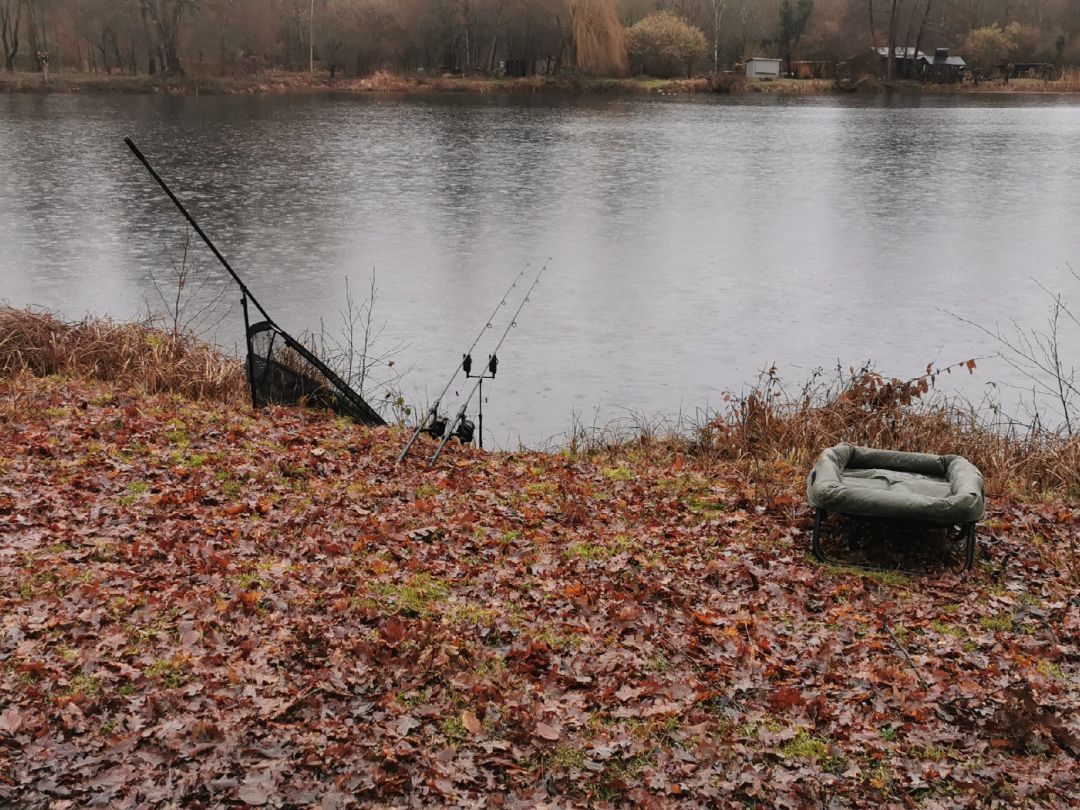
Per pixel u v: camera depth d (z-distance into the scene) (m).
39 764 4.77
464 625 6.50
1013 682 6.11
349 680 5.70
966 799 5.07
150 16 93.31
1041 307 21.64
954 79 109.56
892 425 11.67
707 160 46.69
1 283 21.47
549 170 42.69
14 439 9.35
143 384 12.41
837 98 94.50
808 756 5.36
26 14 102.88
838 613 7.01
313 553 7.48
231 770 4.88
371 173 40.47
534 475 10.08
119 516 7.80
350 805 4.73
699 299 21.98
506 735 5.38
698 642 6.49
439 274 23.61
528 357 17.58
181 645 5.91
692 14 116.88
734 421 12.70
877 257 26.39
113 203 31.56
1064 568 7.95
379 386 15.73
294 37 100.69
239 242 26.36
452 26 101.06
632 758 5.26
